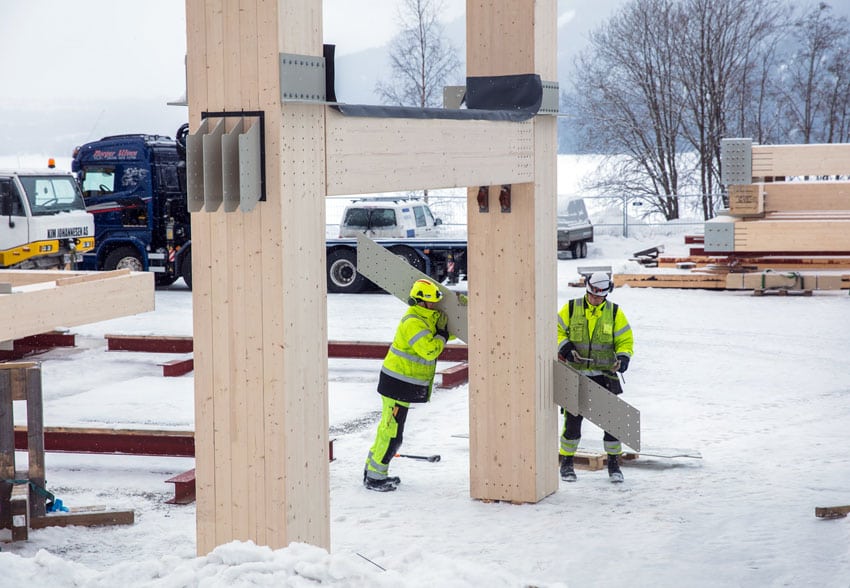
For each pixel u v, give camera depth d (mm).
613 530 7707
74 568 5320
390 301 22234
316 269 5699
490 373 8695
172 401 11969
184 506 8703
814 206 18375
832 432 10773
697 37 40062
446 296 9023
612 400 8773
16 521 7598
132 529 7992
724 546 7223
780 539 7328
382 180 6262
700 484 8969
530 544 7414
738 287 21656
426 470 9766
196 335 5688
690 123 40969
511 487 8641
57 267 20984
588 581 6598
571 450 9320
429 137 6793
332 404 12727
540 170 8562
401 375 8906
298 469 5637
